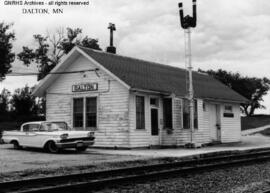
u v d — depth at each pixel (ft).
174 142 80.69
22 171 43.70
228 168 46.83
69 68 84.58
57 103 85.92
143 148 77.71
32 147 74.38
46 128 69.67
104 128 78.43
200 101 89.61
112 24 98.27
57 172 43.45
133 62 91.45
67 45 178.19
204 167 44.73
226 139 101.19
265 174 42.50
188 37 79.41
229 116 103.55
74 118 83.35
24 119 158.40
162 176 39.01
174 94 81.71
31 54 178.50
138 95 77.87
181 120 82.89
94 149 76.07
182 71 107.96
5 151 69.82
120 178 35.04
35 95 88.38
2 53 167.73
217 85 111.65
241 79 285.02
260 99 327.06
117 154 64.59
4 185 31.60
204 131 92.58
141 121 78.79
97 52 84.58
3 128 137.59
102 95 79.30
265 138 125.90
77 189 31.40
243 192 31.55
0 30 170.40
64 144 65.46
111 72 75.66
